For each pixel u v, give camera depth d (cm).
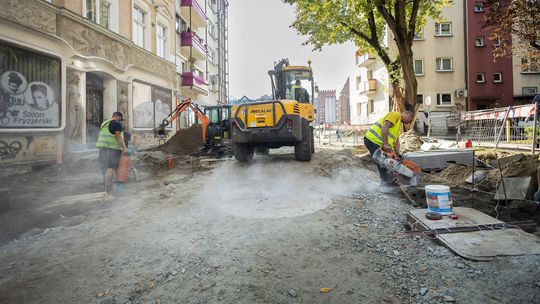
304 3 1556
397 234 361
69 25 1045
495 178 616
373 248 326
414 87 1418
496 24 1205
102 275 287
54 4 995
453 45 2464
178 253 322
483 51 2445
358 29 1703
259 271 282
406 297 243
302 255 310
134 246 344
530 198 489
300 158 894
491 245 303
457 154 805
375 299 241
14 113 854
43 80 942
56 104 988
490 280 255
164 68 1825
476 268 273
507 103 2439
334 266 289
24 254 337
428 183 652
